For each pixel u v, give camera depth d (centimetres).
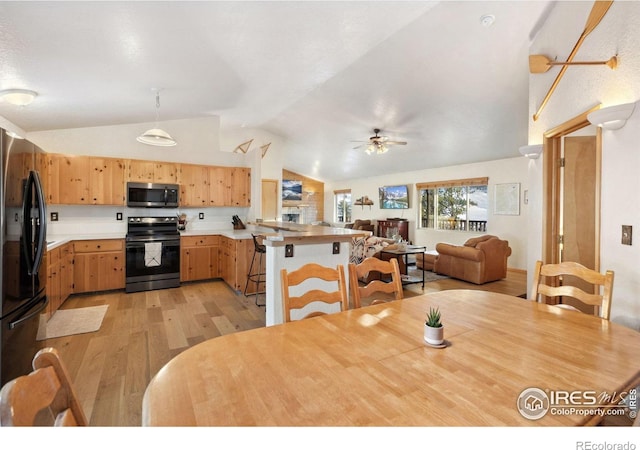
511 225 661
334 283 317
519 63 365
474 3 288
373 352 123
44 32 192
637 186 182
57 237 432
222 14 208
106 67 260
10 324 206
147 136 396
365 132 666
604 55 212
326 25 254
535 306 181
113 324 346
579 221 290
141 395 217
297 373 107
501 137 573
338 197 1201
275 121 705
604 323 154
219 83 359
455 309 175
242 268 470
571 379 103
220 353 121
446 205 816
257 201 573
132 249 471
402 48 370
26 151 237
